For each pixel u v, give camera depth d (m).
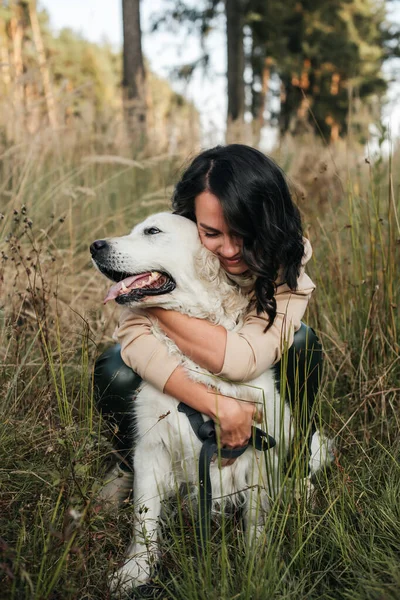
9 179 4.15
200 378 2.03
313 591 1.74
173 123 6.18
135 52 8.92
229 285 2.19
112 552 1.95
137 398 2.11
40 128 4.65
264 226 2.08
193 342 2.02
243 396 2.08
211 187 2.07
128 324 2.18
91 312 2.87
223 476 2.10
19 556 1.54
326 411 2.64
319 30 18.00
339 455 2.32
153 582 1.84
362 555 1.78
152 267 2.11
